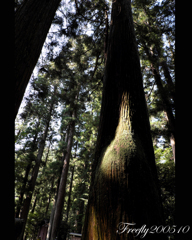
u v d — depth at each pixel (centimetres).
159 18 751
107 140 165
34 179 1299
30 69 169
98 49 677
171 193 484
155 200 118
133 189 115
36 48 183
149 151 155
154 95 773
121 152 136
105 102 203
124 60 222
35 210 2227
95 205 121
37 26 193
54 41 555
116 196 114
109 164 133
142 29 660
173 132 597
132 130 157
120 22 277
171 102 679
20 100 151
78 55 691
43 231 1388
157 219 109
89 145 1426
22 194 1287
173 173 530
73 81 756
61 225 1252
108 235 103
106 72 232
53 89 1351
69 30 567
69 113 1380
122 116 172
